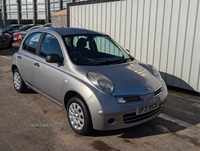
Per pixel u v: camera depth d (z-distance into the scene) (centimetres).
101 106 280
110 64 362
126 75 330
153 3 575
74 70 329
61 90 344
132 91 300
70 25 865
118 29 682
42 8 2531
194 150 291
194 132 341
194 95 526
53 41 388
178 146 299
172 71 558
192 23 502
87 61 353
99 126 288
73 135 320
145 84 319
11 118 372
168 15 546
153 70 384
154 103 312
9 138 306
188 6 505
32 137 311
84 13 793
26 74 448
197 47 500
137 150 287
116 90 295
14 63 487
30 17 2744
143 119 312
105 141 307
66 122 362
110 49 416
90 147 291
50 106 429
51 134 321
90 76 307
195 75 514
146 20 598
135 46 639
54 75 357
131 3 630
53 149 283
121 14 664
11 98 470
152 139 316
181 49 531
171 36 547
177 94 531
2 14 3123
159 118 390
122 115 286
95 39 410
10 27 1891
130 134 329
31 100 460
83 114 300
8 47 1397
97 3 737
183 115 407
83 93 295
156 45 584
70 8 850
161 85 345
